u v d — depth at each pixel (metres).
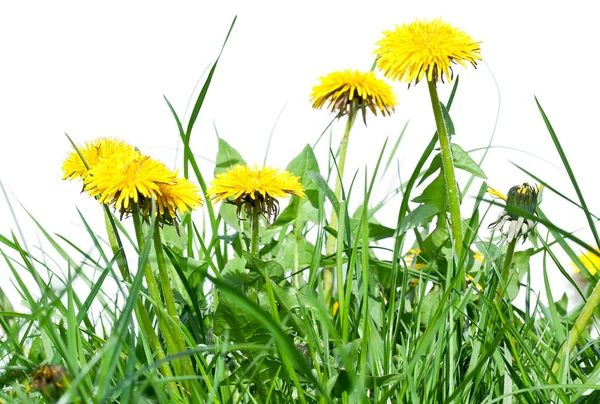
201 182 0.66
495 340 0.55
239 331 0.58
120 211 0.57
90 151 0.60
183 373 0.57
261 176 0.62
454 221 0.63
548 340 0.65
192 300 0.63
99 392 0.52
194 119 0.64
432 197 0.66
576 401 0.57
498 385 0.59
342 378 0.57
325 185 0.64
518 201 0.62
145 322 0.58
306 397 0.59
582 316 0.59
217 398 0.57
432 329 0.55
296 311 0.62
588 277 0.65
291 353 0.50
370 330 0.58
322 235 0.64
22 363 0.60
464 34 0.64
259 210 0.63
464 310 0.62
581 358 0.64
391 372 0.59
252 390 0.60
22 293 0.63
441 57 0.63
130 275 0.61
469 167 0.65
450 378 0.58
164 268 0.58
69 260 0.60
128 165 0.56
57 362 0.58
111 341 0.52
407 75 0.64
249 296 0.60
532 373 0.60
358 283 0.63
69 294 0.55
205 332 0.65
